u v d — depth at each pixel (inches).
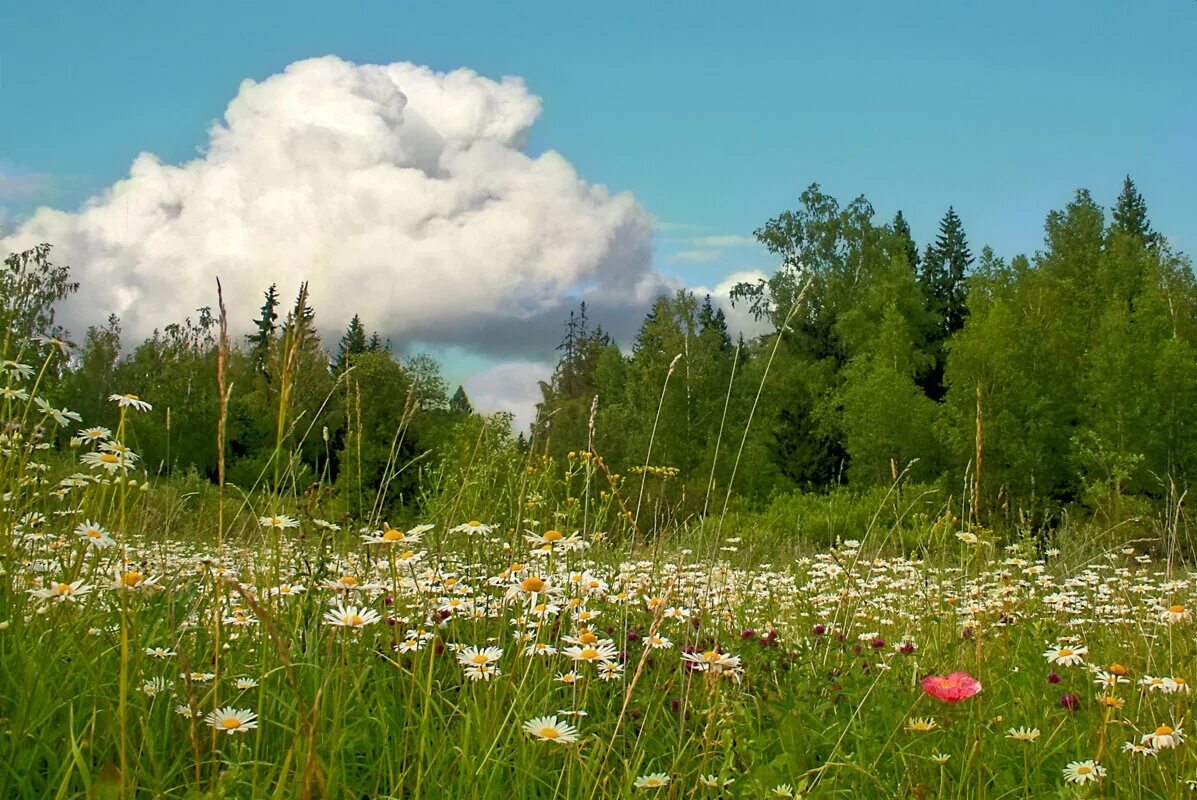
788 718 113.6
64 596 97.0
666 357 1524.4
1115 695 130.0
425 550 164.4
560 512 221.5
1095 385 1312.7
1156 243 2244.1
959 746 119.0
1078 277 1873.8
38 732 90.3
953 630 178.5
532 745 101.2
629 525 200.2
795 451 1557.6
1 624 95.0
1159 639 170.4
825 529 668.1
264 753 96.4
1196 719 125.7
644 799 97.1
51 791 82.3
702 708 116.7
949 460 1379.2
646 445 1353.3
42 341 123.7
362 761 105.7
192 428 1039.0
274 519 115.9
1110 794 112.9
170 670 103.3
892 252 2054.6
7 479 112.0
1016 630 179.3
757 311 1900.8
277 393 115.6
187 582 127.8
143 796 85.7
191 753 92.4
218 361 86.1
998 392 1337.4
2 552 106.1
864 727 117.0
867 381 1514.5
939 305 2404.0
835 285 1862.7
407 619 128.5
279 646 68.3
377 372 1074.7
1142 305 1444.4
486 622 143.0
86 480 118.7
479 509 201.9
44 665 93.5
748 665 135.7
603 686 132.7
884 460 1424.7
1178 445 1165.1
